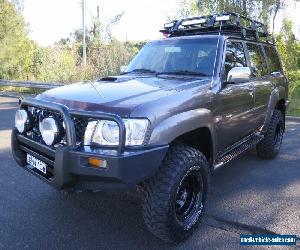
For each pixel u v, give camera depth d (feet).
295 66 42.39
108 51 53.62
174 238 10.78
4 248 10.87
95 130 9.89
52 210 13.29
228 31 16.44
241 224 12.44
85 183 10.09
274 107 18.95
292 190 15.42
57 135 10.32
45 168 10.97
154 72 14.66
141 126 9.79
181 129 10.64
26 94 53.67
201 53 14.26
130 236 11.62
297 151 21.50
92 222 12.48
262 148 19.13
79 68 54.39
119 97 10.65
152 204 10.30
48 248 10.93
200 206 11.76
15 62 70.74
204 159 11.50
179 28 17.40
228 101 13.58
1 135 25.00
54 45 67.77
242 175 17.19
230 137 14.33
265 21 39.63
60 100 11.06
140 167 9.62
